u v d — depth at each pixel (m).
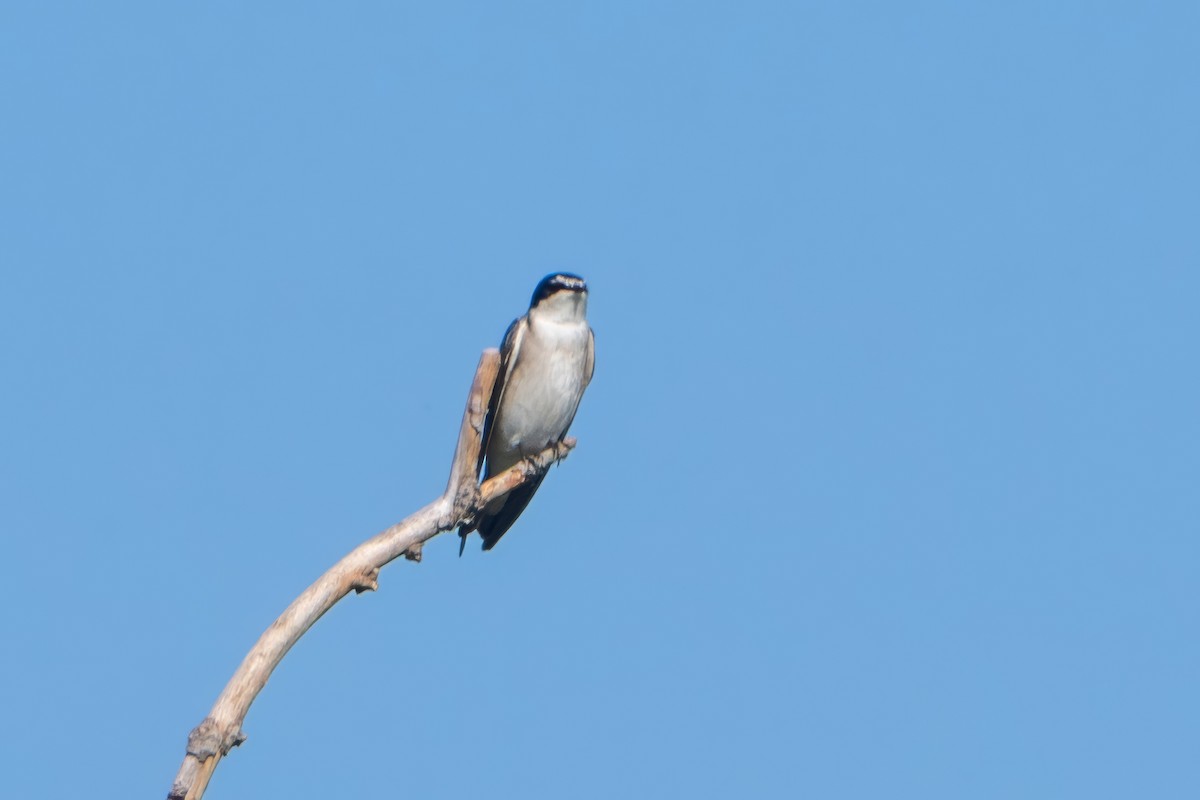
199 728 9.62
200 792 9.49
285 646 10.32
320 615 10.70
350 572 10.89
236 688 9.91
